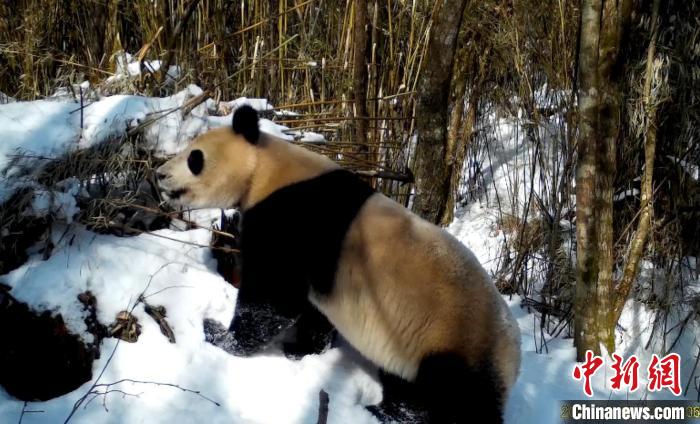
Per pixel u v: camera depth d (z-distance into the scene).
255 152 3.63
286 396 3.43
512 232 5.71
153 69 4.77
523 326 4.73
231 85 5.62
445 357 3.05
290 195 3.50
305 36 5.70
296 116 4.98
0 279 3.54
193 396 3.26
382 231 3.26
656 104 4.61
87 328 3.43
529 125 5.95
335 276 3.34
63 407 3.11
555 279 5.04
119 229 4.07
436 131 4.70
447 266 3.18
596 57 3.99
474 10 5.89
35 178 3.74
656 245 5.09
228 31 5.78
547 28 5.64
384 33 5.60
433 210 4.82
